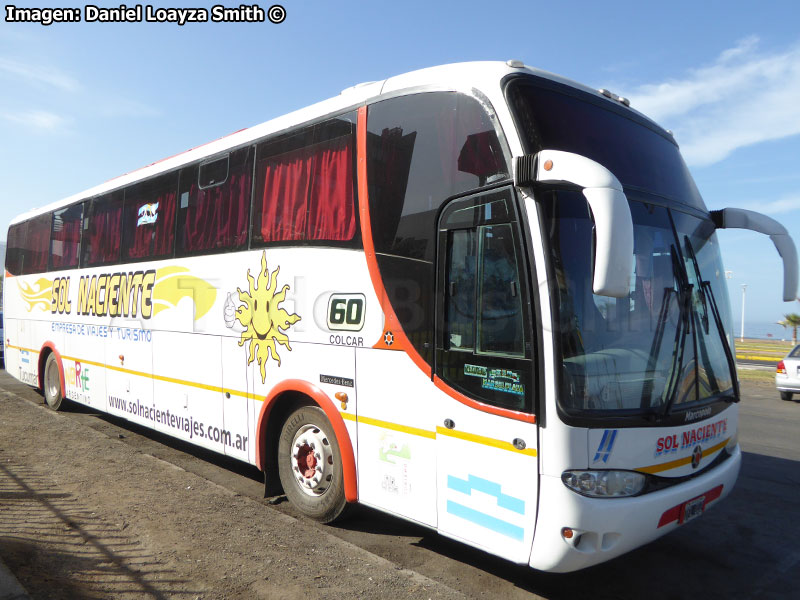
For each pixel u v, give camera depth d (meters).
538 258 3.41
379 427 4.31
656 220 4.11
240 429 5.66
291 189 5.20
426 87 4.20
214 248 6.09
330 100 5.00
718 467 4.16
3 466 6.11
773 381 18.36
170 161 7.04
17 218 11.84
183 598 3.52
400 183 4.27
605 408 3.40
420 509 4.03
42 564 3.86
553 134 3.76
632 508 3.37
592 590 4.05
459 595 3.65
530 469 3.37
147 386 7.14
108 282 8.11
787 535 5.11
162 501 5.20
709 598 4.00
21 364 11.25
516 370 3.47
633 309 3.74
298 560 4.07
